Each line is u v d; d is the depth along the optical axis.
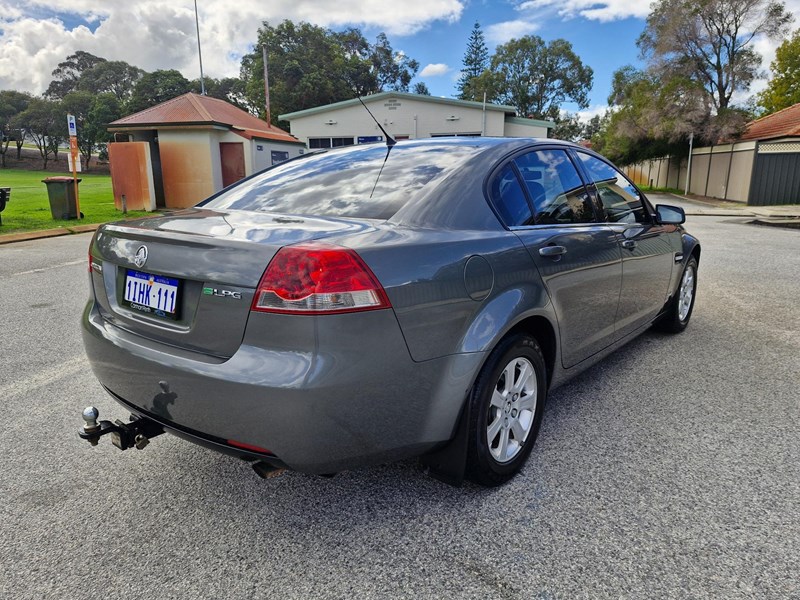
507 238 2.23
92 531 2.01
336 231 1.87
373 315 1.70
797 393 3.22
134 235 2.09
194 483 2.33
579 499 2.17
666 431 2.74
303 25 46.59
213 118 16.94
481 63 66.44
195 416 1.82
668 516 2.05
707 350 4.00
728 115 24.97
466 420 2.03
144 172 15.68
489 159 2.44
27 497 2.22
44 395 3.25
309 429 1.65
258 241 1.76
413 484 2.30
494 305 2.07
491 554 1.86
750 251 9.08
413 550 1.89
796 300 5.55
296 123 27.34
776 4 26.28
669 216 3.56
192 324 1.85
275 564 1.83
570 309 2.57
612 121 33.19
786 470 2.37
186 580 1.76
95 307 2.36
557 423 2.84
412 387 1.82
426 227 2.04
